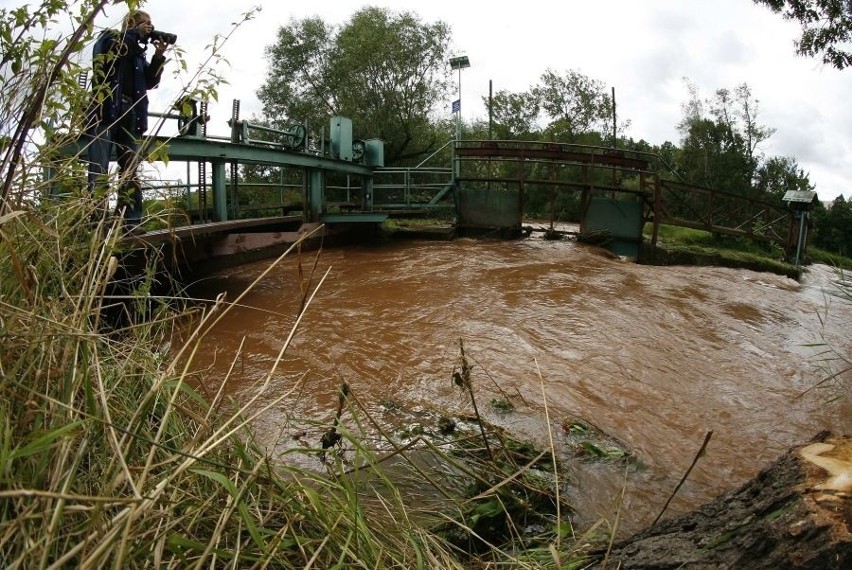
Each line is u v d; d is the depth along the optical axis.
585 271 8.80
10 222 1.79
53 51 2.00
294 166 9.28
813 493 1.55
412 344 5.04
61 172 2.15
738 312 6.83
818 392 4.34
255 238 7.31
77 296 1.82
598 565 1.90
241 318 5.68
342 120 10.86
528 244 11.45
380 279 7.82
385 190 17.48
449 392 3.97
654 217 11.15
